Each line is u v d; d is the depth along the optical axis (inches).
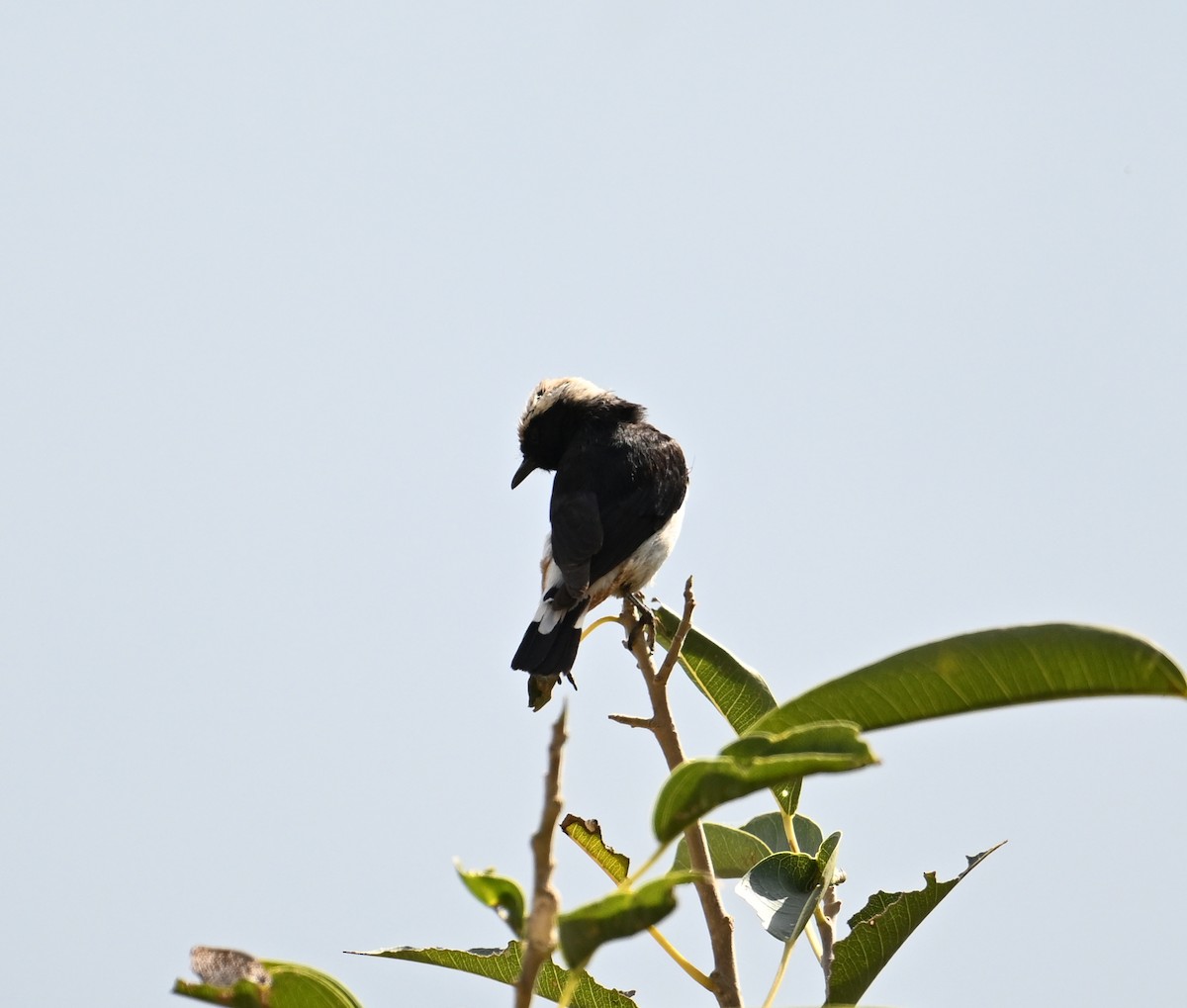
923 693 233.9
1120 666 221.6
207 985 224.1
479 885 206.5
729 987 267.1
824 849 319.0
